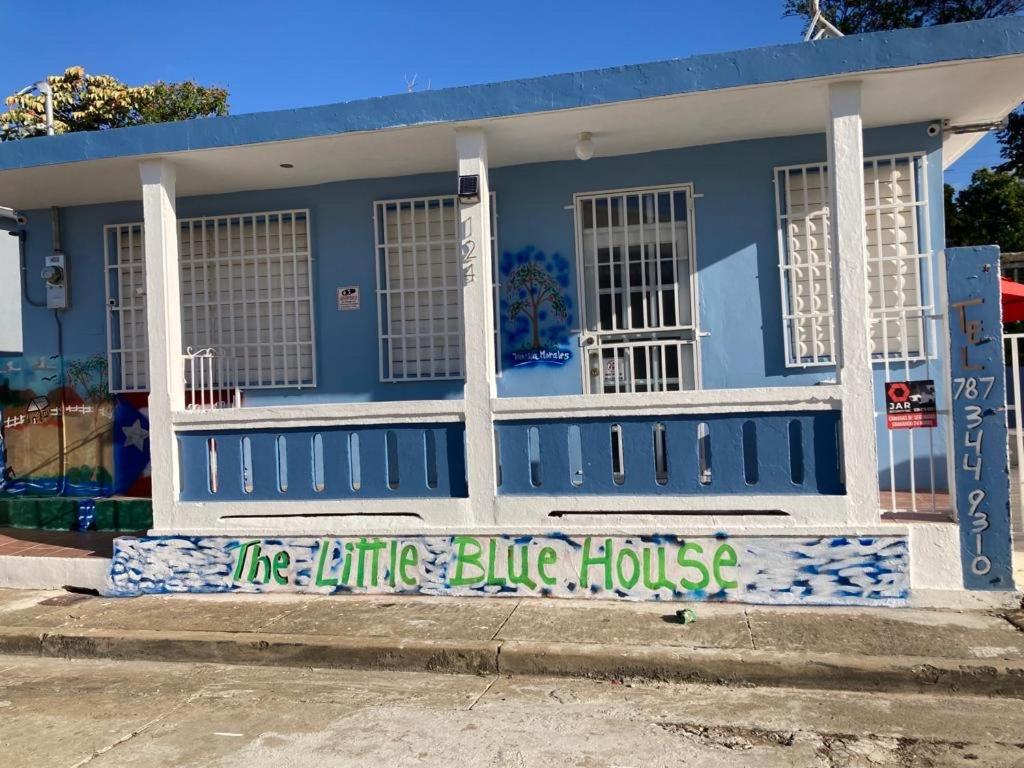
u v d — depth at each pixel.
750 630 5.62
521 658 5.42
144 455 9.02
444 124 6.71
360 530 6.82
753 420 6.27
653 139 7.47
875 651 5.19
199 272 8.82
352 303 8.50
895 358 7.44
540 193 8.09
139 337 9.05
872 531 6.03
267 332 8.70
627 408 6.41
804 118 7.07
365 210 8.45
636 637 5.56
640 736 4.43
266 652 5.81
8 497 9.18
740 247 7.74
